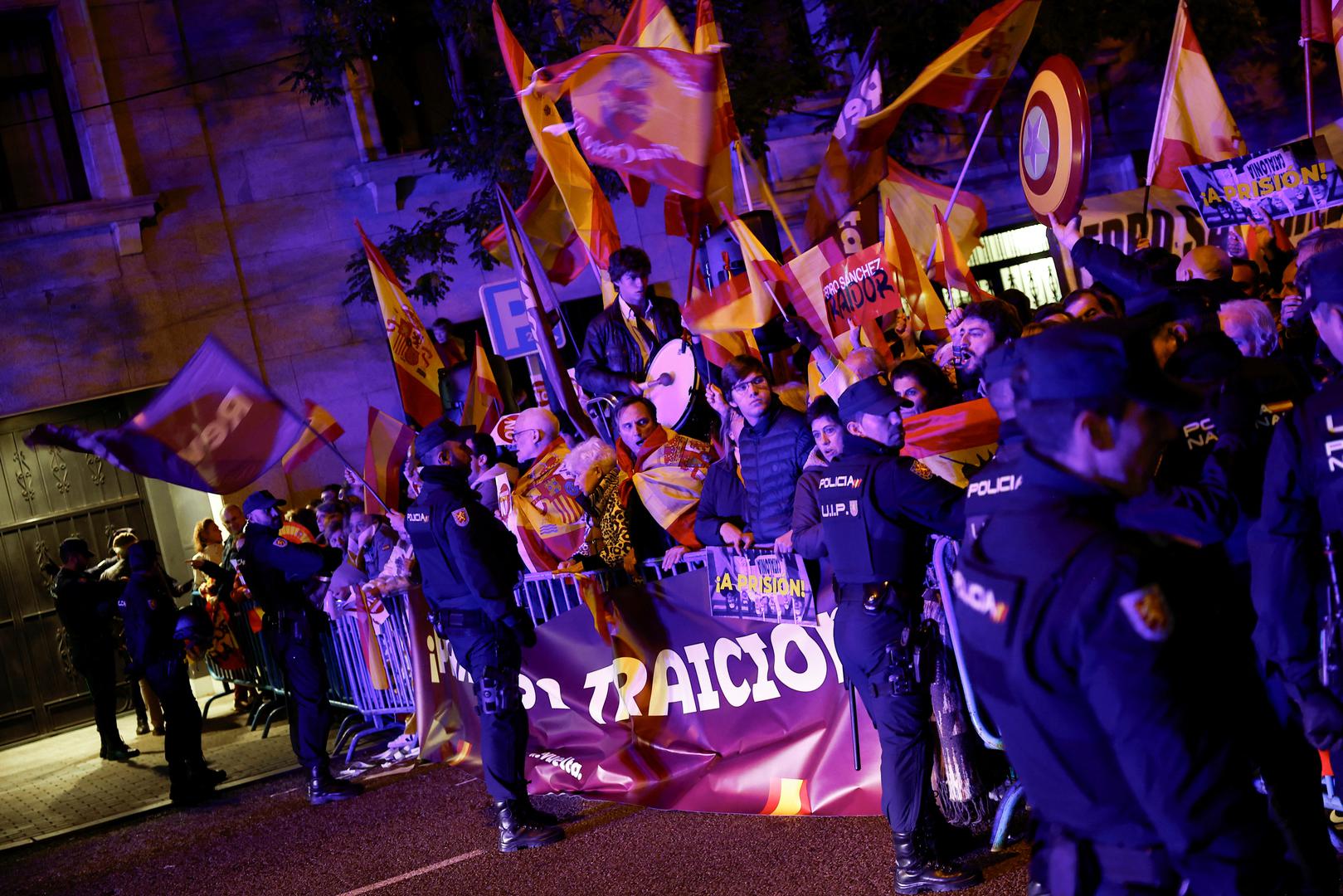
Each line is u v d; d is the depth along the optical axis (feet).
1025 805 15.20
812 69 43.73
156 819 25.95
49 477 40.96
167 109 41.39
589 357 24.68
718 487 18.37
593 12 42.60
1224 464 10.12
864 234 24.31
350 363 42.68
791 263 21.11
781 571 17.01
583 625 19.95
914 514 13.11
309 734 23.94
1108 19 41.45
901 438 13.57
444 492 18.65
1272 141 51.26
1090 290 15.21
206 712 37.55
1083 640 7.41
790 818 17.25
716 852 16.60
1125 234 31.83
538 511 20.70
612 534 20.07
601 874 16.75
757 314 20.30
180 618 27.22
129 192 40.45
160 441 21.44
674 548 18.95
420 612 24.47
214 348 21.81
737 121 39.06
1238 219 20.85
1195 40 22.59
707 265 24.29
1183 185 23.04
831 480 13.73
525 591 21.35
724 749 18.29
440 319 38.01
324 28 41.32
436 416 29.09
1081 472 7.72
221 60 42.09
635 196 24.70
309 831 22.21
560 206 27.94
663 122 19.48
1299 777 10.46
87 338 39.99
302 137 42.73
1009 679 7.79
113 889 21.27
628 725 19.44
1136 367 7.64
